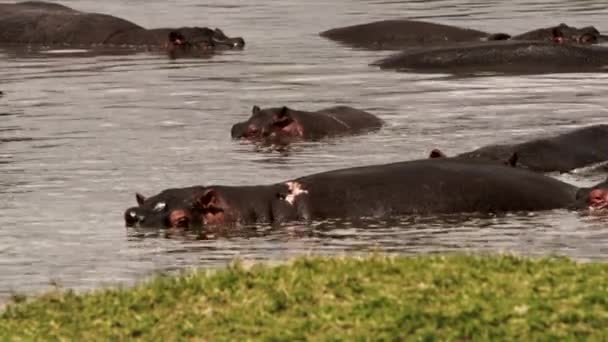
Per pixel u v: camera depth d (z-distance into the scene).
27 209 60.66
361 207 57.81
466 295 37.38
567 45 107.56
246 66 108.06
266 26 135.75
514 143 69.38
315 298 38.25
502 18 137.25
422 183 58.66
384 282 39.16
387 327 35.44
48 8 135.00
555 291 37.34
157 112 86.44
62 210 60.41
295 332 35.84
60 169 69.31
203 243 54.34
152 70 106.56
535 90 92.62
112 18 127.00
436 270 40.00
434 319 35.53
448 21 135.00
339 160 70.75
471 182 58.75
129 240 55.09
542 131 76.12
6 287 47.94
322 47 119.69
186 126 81.56
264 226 57.16
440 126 79.56
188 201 57.75
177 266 50.50
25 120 83.94
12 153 73.69
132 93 94.38
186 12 148.38
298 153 73.25
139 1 159.50
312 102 89.50
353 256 48.25
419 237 53.88
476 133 76.69
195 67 108.00
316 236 54.78
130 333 37.25
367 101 89.56
